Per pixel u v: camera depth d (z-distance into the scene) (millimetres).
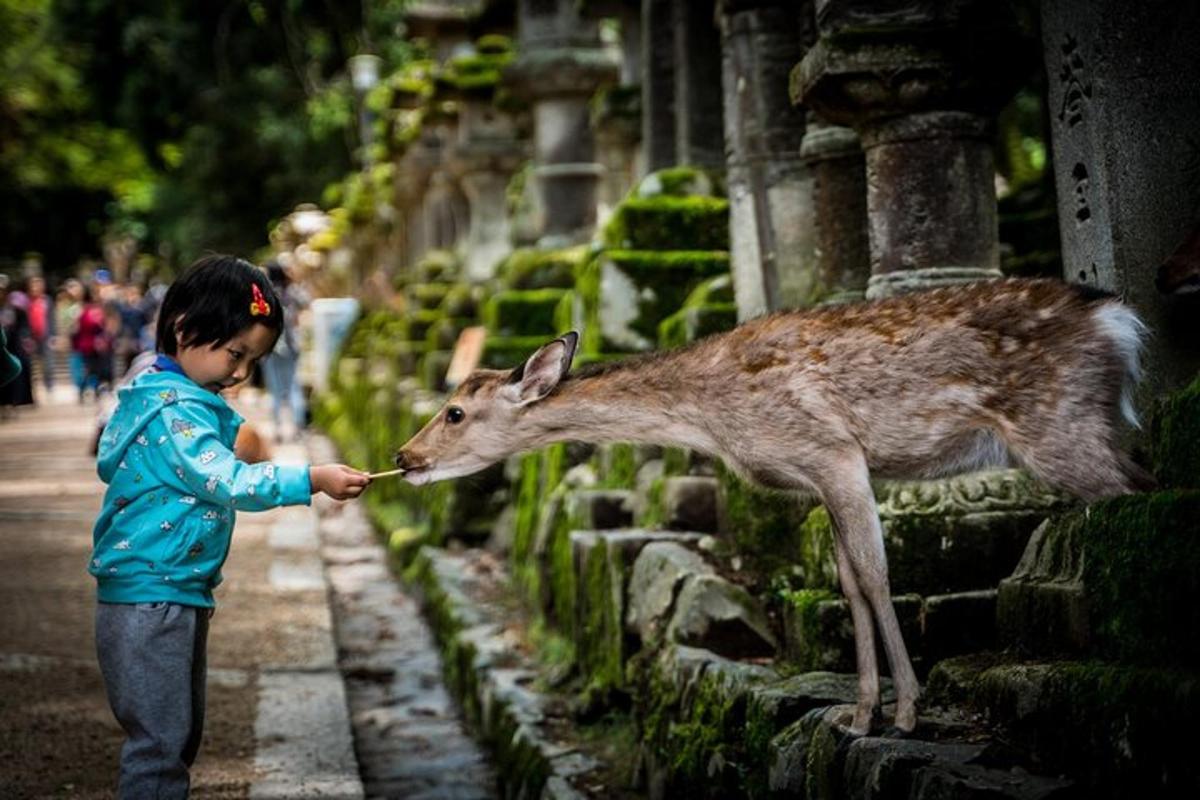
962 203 5289
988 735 3754
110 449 3859
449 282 16766
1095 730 3293
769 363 4023
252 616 8688
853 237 6293
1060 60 4941
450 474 4441
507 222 15211
